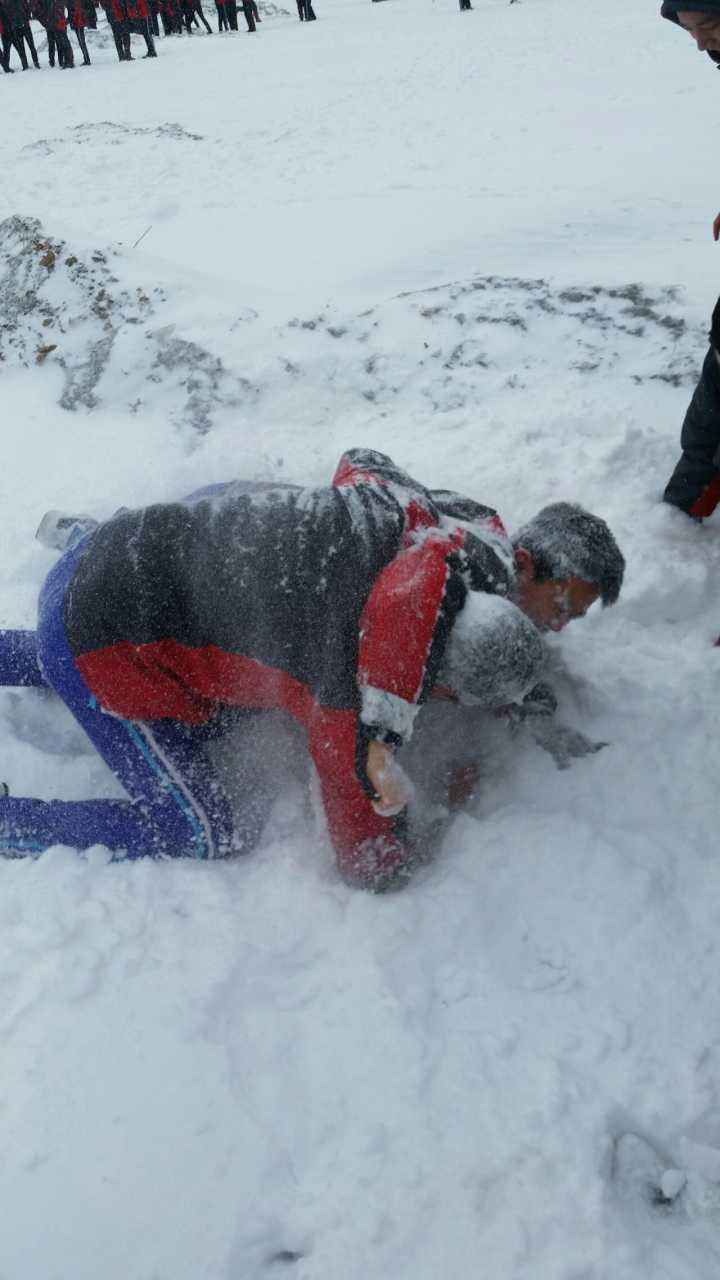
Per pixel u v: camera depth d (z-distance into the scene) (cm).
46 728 318
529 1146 204
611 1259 189
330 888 255
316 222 691
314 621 234
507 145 889
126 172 952
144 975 236
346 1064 219
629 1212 198
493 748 286
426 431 423
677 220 584
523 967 238
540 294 477
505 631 220
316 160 923
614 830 262
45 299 532
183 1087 215
